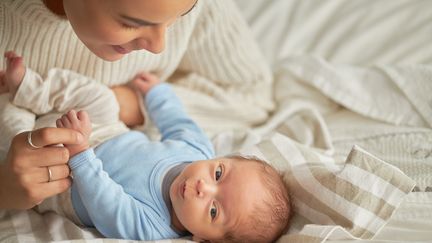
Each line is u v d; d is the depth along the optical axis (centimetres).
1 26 106
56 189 93
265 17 166
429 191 109
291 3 171
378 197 100
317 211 104
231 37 137
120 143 110
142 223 100
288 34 162
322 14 167
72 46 111
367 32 158
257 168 105
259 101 145
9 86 108
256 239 102
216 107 139
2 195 93
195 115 139
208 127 138
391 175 101
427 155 121
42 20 103
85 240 93
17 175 89
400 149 125
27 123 108
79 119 96
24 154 88
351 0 169
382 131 131
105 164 107
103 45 86
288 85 147
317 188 104
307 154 117
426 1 163
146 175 105
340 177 102
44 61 112
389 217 99
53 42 109
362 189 100
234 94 145
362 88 141
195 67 144
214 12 129
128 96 128
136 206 100
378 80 141
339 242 94
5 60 112
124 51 87
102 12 78
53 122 110
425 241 93
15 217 101
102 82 122
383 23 159
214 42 136
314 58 146
